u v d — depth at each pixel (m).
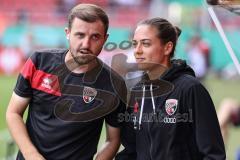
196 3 68.44
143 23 12.07
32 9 74.44
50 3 75.25
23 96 12.49
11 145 26.19
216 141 11.64
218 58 66.25
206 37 66.19
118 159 12.85
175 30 12.17
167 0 71.19
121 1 73.81
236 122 23.39
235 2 12.05
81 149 12.35
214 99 50.38
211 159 11.52
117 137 12.79
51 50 12.58
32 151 12.08
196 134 11.67
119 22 72.00
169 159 11.67
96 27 11.88
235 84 62.44
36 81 12.36
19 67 69.94
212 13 12.27
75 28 11.90
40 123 12.36
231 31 56.75
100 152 12.77
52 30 71.75
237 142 31.81
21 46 70.19
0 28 71.88
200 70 47.94
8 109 12.64
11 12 73.88
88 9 11.90
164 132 11.73
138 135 12.12
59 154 12.27
